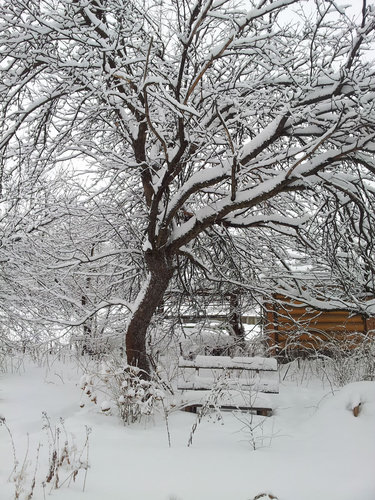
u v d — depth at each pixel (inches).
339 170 357.1
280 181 275.7
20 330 389.4
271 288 419.2
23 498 149.9
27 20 268.8
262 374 379.6
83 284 416.2
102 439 215.2
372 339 355.9
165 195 314.2
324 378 374.0
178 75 268.5
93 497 154.6
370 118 257.0
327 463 186.1
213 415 268.8
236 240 415.8
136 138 309.0
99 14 287.7
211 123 319.9
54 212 351.3
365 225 381.7
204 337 447.2
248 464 186.1
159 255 302.4
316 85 280.2
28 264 378.6
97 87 271.9
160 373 303.1
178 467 182.1
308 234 350.3
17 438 214.7
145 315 302.2
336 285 445.1
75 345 406.3
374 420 225.6
